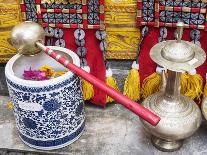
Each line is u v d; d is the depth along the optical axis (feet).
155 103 4.45
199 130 4.91
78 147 4.76
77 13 4.65
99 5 4.55
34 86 4.17
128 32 4.85
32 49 4.31
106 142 4.81
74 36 4.83
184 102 4.45
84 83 4.99
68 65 4.22
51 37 4.87
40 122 4.46
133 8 4.66
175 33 4.48
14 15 4.82
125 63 5.14
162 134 4.35
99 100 5.16
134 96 5.06
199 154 4.66
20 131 4.72
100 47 4.85
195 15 4.48
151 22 4.61
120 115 5.16
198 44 4.67
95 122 5.08
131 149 4.72
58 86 4.24
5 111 5.31
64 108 4.44
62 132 4.61
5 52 5.13
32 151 4.75
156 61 3.97
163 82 4.56
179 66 3.89
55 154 4.72
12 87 4.31
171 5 4.47
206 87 4.84
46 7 4.65
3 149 4.83
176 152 4.67
